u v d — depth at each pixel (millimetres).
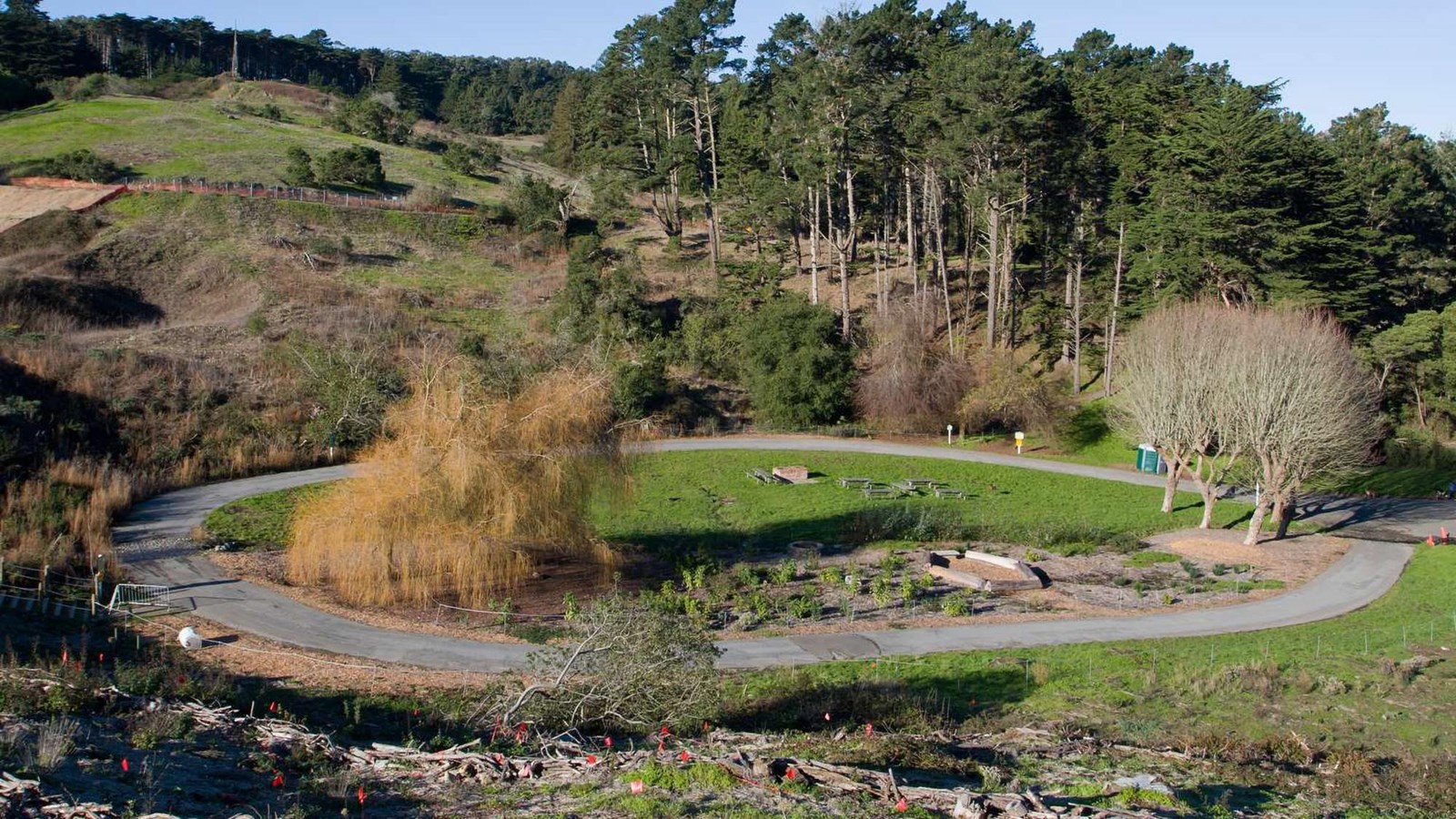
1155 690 22375
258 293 62625
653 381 59125
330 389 48906
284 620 25656
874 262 80438
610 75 85938
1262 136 51500
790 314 61062
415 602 27750
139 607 25719
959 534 39000
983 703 21594
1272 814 14836
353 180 85312
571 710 17688
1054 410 57094
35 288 56281
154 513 37031
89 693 15875
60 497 34844
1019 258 75375
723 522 40406
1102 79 65375
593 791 13695
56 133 88500
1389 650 25266
